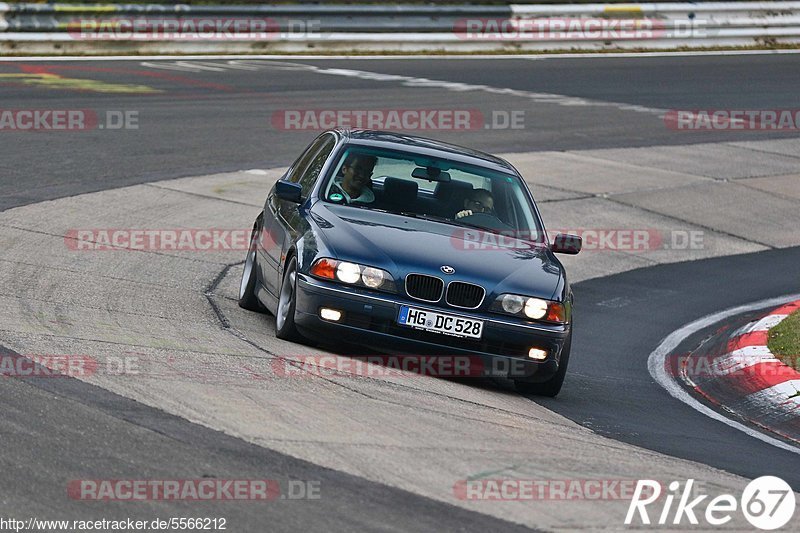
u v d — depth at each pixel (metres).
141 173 38.09
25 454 13.38
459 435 16.39
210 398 16.38
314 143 25.94
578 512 13.62
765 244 39.94
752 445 19.14
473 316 19.73
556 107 58.03
